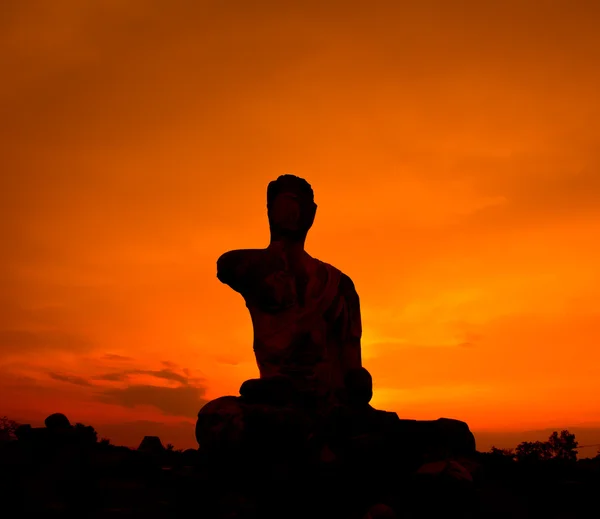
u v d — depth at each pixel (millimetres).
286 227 22984
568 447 22781
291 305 22000
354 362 22922
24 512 17641
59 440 21422
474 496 18109
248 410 18875
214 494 18750
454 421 20297
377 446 18922
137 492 19109
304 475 18531
